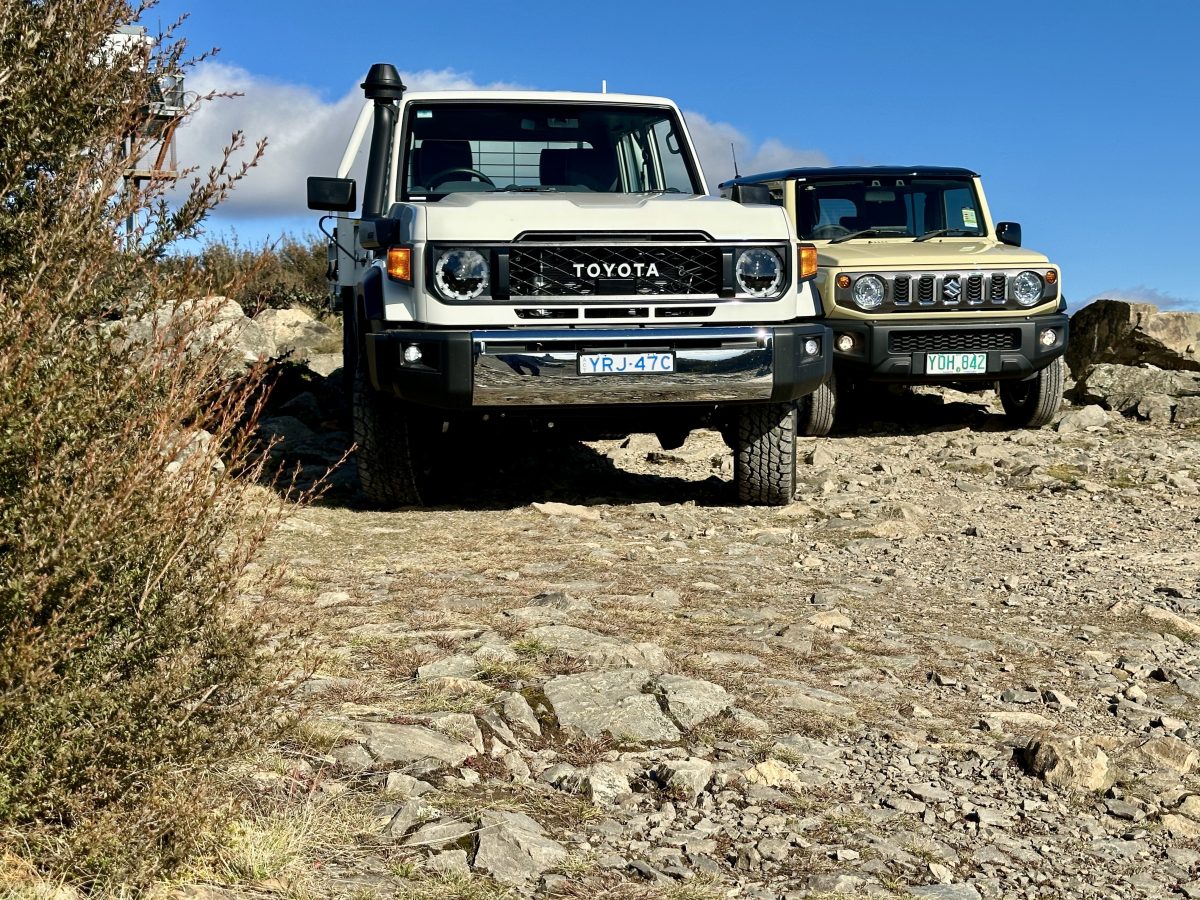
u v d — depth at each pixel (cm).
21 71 256
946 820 335
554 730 371
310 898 254
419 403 687
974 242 1188
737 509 782
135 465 240
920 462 991
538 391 675
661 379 684
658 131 821
